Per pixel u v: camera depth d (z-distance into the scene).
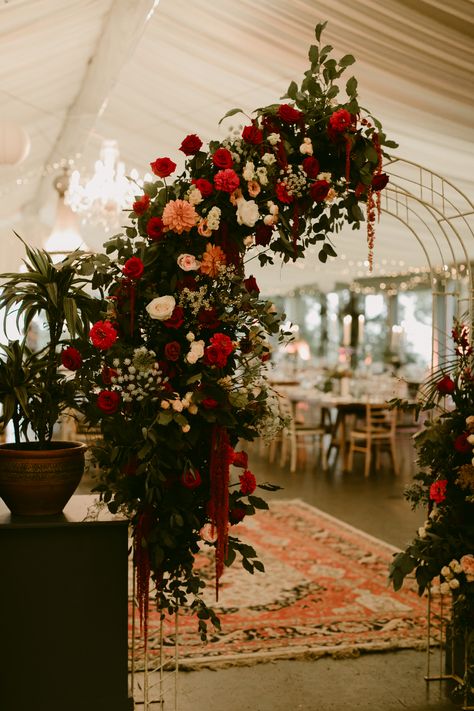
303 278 14.55
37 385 2.78
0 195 9.30
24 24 4.08
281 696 3.43
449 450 3.45
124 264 2.70
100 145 7.62
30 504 2.68
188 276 2.68
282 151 2.75
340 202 2.88
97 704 2.68
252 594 4.79
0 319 10.11
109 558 2.68
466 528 3.35
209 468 2.71
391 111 4.37
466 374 3.54
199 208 2.74
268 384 2.80
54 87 5.73
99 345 2.55
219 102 5.20
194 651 3.89
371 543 5.96
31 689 2.64
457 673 3.61
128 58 4.85
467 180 5.50
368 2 3.22
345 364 13.50
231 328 2.74
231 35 4.09
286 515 6.86
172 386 2.71
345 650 3.92
